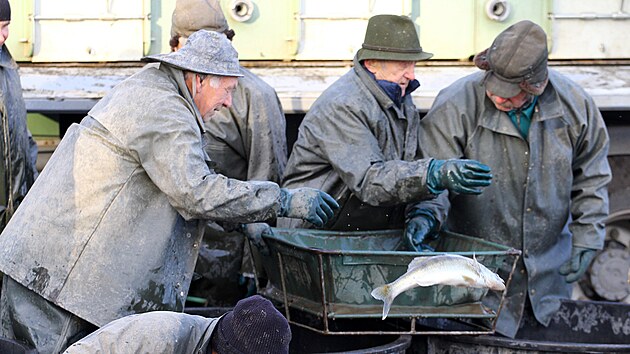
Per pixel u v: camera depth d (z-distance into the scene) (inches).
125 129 182.5
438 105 237.6
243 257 257.6
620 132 292.5
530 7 288.5
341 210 232.7
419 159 235.5
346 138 224.2
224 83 190.1
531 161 233.5
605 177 240.2
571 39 290.4
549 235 240.1
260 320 146.3
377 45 226.4
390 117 228.8
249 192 184.1
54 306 184.5
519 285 239.5
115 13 284.2
